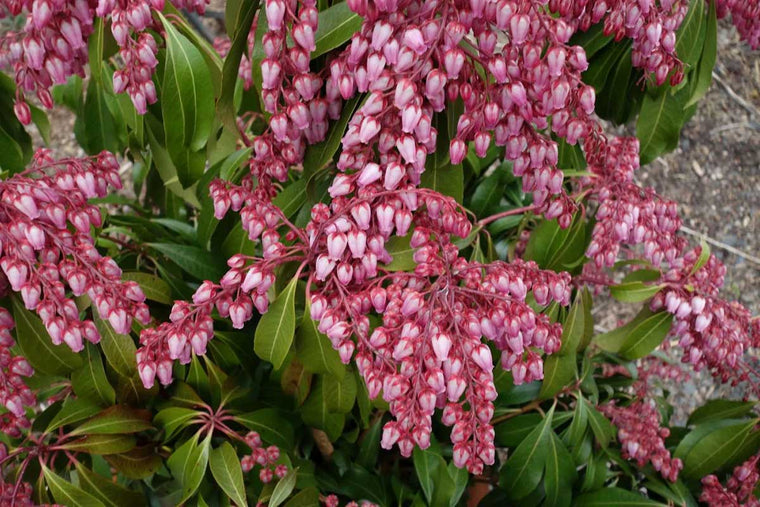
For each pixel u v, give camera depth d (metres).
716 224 1.32
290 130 0.54
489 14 0.50
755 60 1.51
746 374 0.66
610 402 0.72
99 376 0.61
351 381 0.60
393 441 0.52
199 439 0.64
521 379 0.55
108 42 0.57
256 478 0.64
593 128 0.58
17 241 0.52
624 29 0.56
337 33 0.53
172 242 0.73
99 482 0.61
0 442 0.59
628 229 0.60
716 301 0.62
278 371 0.64
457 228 0.53
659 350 0.84
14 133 0.62
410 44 0.49
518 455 0.68
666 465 0.68
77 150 1.33
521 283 0.53
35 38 0.53
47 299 0.53
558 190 0.55
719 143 1.39
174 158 0.58
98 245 0.67
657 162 1.35
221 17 1.01
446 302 0.51
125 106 0.62
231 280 0.53
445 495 0.65
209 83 0.56
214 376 0.64
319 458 0.71
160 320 0.64
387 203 0.52
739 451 0.67
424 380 0.51
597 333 1.20
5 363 0.56
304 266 0.55
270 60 0.52
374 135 0.52
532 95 0.52
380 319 0.60
